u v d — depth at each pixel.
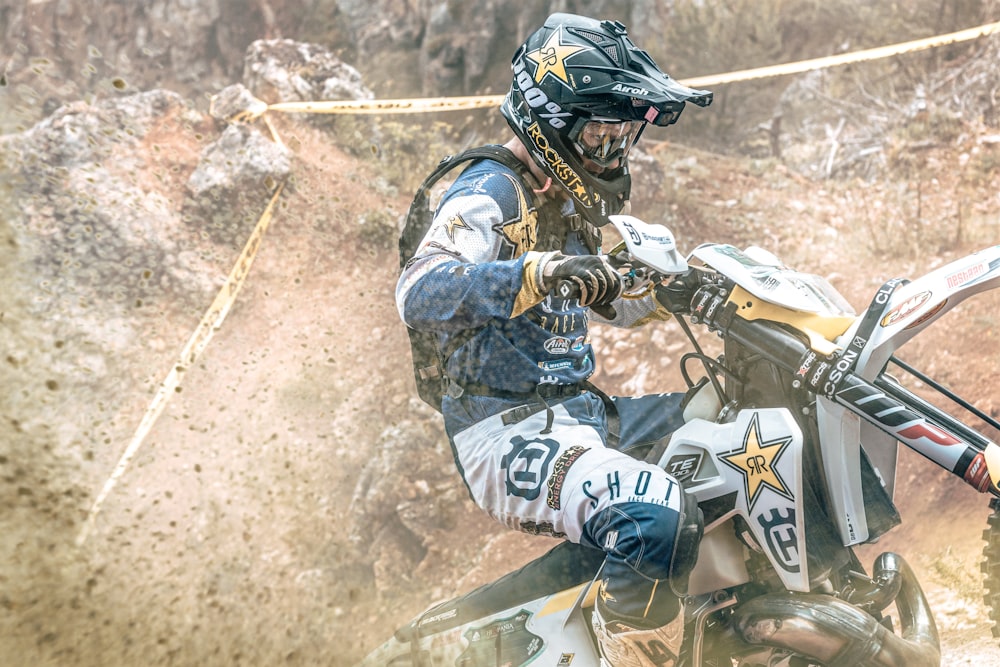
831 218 10.91
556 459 3.29
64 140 10.95
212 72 17.20
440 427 8.23
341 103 12.62
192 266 10.05
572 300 2.98
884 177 11.59
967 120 12.34
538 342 3.45
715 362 3.44
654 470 3.17
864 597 3.31
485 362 3.45
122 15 17.44
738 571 3.26
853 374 2.98
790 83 13.92
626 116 3.28
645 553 3.02
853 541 3.13
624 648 3.08
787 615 3.12
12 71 16.27
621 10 15.21
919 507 6.65
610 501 3.12
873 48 13.90
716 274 3.40
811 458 3.16
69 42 17.09
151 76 17.14
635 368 8.60
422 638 3.67
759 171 12.21
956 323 8.17
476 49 15.19
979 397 7.37
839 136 12.70
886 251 10.16
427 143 12.70
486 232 3.30
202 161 11.05
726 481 3.19
